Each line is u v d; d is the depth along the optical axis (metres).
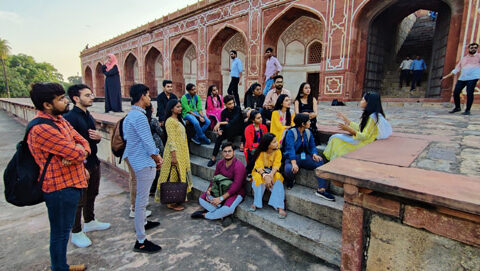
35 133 1.66
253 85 4.74
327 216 2.33
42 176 1.71
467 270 1.22
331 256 2.01
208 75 13.30
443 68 7.11
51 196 1.75
